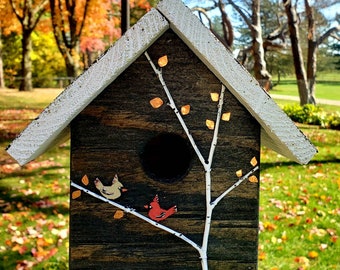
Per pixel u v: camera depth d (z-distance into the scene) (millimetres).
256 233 1863
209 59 1672
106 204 1819
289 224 4820
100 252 1836
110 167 1812
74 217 1817
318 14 21047
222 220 1854
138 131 1806
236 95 1760
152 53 1776
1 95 20219
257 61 15305
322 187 6469
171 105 1796
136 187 1827
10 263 3791
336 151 9383
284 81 39656
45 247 4141
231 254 1865
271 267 3730
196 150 1818
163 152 2428
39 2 21953
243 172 1843
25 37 21953
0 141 9719
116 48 1668
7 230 4543
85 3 19594
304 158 1752
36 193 5973
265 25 25031
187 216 1849
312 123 14492
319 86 37375
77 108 1658
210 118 1814
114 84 1778
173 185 1836
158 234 1845
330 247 4254
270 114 1701
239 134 1828
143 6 19500
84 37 24906
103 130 1796
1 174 7008
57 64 30984
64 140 2453
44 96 20375
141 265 1854
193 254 1861
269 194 6078
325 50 36719
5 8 21312
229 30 18844
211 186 1839
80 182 1809
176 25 1681
